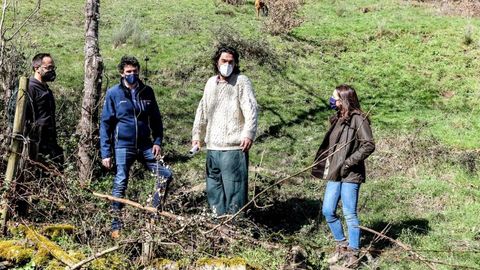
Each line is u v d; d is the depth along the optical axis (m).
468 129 10.62
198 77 12.16
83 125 6.92
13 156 4.66
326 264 4.75
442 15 18.00
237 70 5.81
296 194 7.55
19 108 4.66
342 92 5.61
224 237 4.71
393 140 9.70
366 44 15.13
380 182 8.12
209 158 5.81
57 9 15.91
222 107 5.71
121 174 5.55
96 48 7.14
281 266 4.41
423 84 12.91
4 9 6.06
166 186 5.51
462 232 6.49
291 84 12.41
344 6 18.92
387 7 19.02
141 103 5.65
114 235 4.61
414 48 14.84
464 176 8.41
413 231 6.50
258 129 10.16
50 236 4.61
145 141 5.71
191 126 10.17
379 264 5.40
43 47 12.69
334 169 5.54
